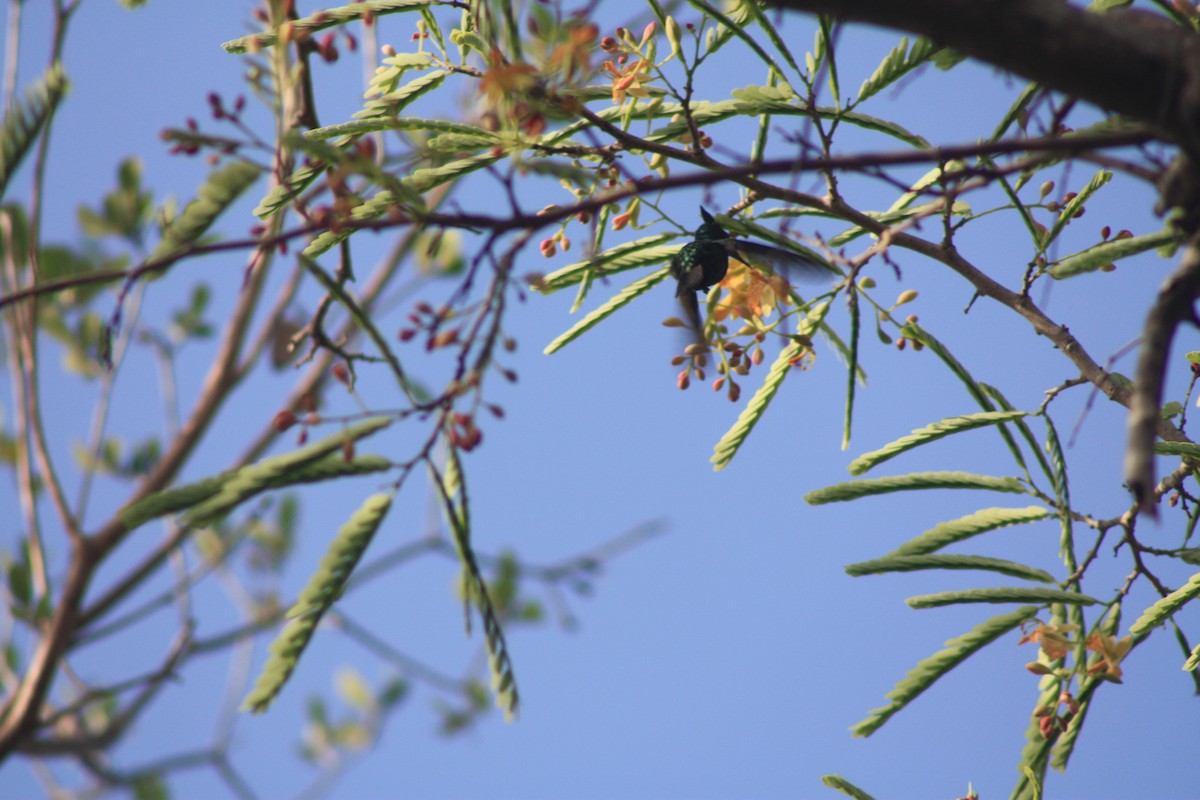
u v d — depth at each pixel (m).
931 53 3.28
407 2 3.27
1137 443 3.04
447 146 3.25
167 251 3.17
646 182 3.10
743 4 3.26
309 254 3.23
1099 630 3.27
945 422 3.30
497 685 3.10
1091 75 3.04
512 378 3.10
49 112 3.24
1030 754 3.28
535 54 3.16
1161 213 3.08
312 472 3.09
